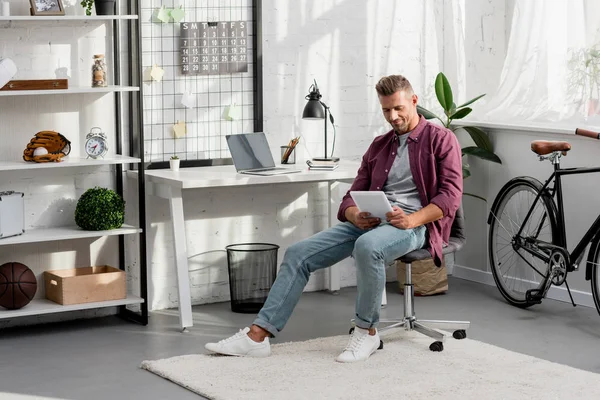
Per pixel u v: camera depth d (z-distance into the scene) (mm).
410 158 4723
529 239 5488
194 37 5629
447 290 6066
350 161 5910
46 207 5305
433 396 3939
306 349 4684
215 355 4582
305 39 5992
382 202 4469
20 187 5230
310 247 4656
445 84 5953
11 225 4969
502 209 5809
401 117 4684
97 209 5129
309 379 4184
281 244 6039
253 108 5848
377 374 4246
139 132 5191
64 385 4211
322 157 6051
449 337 4879
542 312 5480
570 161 5598
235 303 5602
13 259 5238
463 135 6359
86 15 5117
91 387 4176
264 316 4570
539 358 4508
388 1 6238
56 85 4930
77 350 4781
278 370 4312
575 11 5660
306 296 5996
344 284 6277
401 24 6293
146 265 5289
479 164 6258
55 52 5246
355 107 6199
